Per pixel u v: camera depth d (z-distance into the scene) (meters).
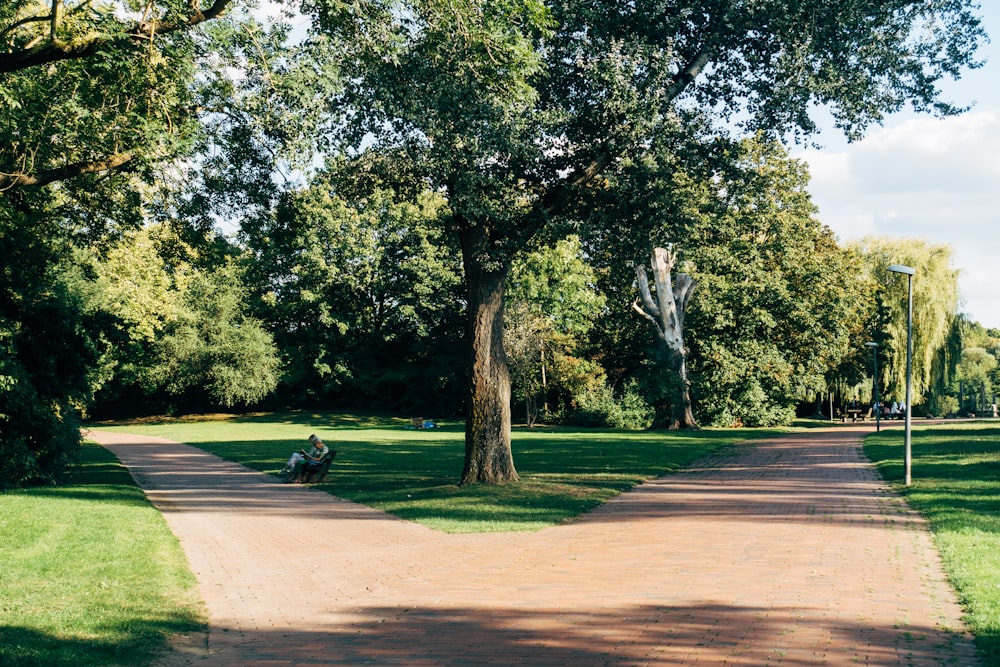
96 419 70.44
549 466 24.95
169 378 63.00
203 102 16.05
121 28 12.96
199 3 13.73
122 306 40.56
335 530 14.33
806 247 50.25
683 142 17.44
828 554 11.01
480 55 15.04
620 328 54.66
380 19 15.34
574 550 11.96
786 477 21.94
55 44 12.84
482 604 8.83
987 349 106.50
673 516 15.08
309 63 14.25
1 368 20.03
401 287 64.75
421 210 62.31
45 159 15.73
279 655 7.22
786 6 16.61
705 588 9.17
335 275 64.00
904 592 8.82
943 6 17.53
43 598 8.91
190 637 7.89
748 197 36.72
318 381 70.75
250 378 62.56
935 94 17.72
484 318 19.61
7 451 20.09
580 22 17.41
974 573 9.39
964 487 18.03
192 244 18.73
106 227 19.92
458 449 34.22
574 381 57.25
